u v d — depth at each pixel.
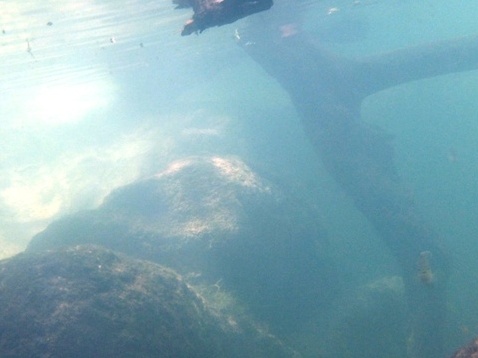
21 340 5.48
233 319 8.80
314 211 14.68
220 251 10.28
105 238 10.73
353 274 17.66
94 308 6.03
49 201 19.20
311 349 11.06
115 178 19.28
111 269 6.85
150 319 6.36
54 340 5.50
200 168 12.42
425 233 12.91
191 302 7.47
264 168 14.98
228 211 11.10
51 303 5.91
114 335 5.84
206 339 7.16
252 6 4.41
